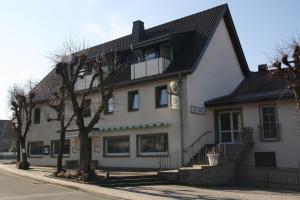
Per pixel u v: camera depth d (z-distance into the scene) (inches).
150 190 686.5
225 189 740.7
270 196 637.3
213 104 997.2
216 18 1093.1
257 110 946.7
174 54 1046.4
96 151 1165.7
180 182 796.6
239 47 1170.0
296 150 876.6
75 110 844.6
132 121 1073.5
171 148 970.7
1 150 2918.3
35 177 892.0
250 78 1197.1
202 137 982.4
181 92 965.2
